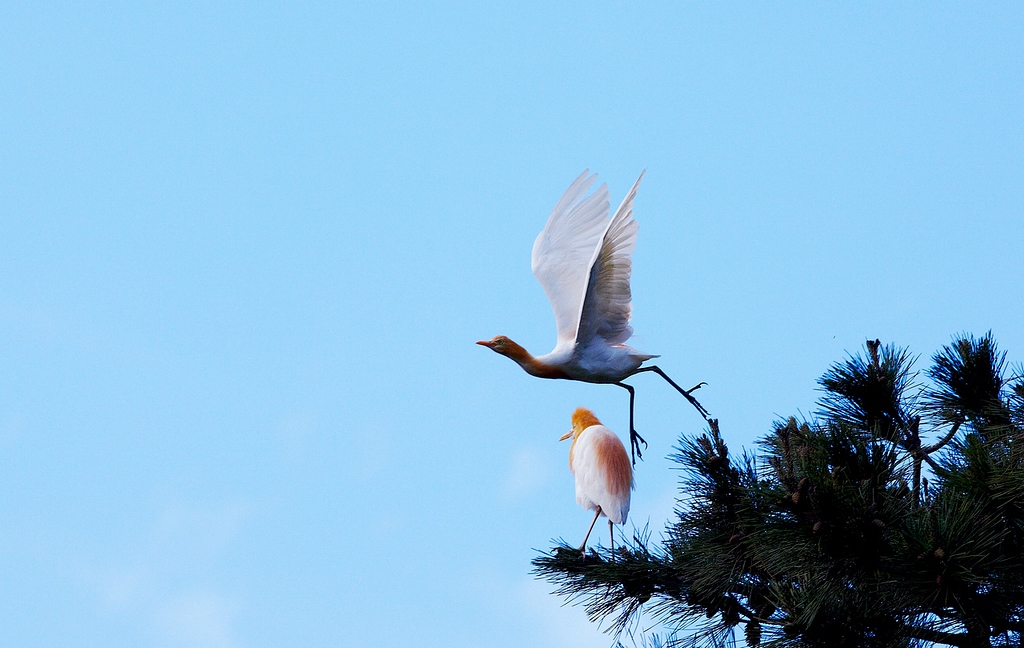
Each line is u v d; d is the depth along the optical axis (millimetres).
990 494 9625
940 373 11820
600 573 10977
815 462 8422
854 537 8234
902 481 8977
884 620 9195
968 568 8039
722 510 10062
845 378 11430
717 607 10508
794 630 9008
